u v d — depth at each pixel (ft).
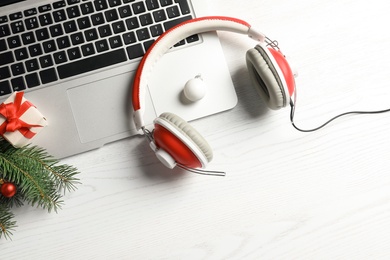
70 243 2.02
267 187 2.08
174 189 2.07
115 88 2.05
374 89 2.18
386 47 2.21
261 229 2.05
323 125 2.09
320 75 2.18
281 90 1.88
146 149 2.09
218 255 2.03
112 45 2.06
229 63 2.18
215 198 2.07
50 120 2.01
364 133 2.14
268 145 2.11
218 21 2.02
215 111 2.06
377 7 2.25
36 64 2.03
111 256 2.02
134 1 2.10
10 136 1.86
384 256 2.06
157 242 2.04
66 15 2.07
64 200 2.03
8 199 1.98
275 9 2.24
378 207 2.08
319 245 2.05
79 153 2.04
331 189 2.09
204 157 1.84
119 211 2.05
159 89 2.06
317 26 2.23
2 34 2.04
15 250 2.00
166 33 1.98
